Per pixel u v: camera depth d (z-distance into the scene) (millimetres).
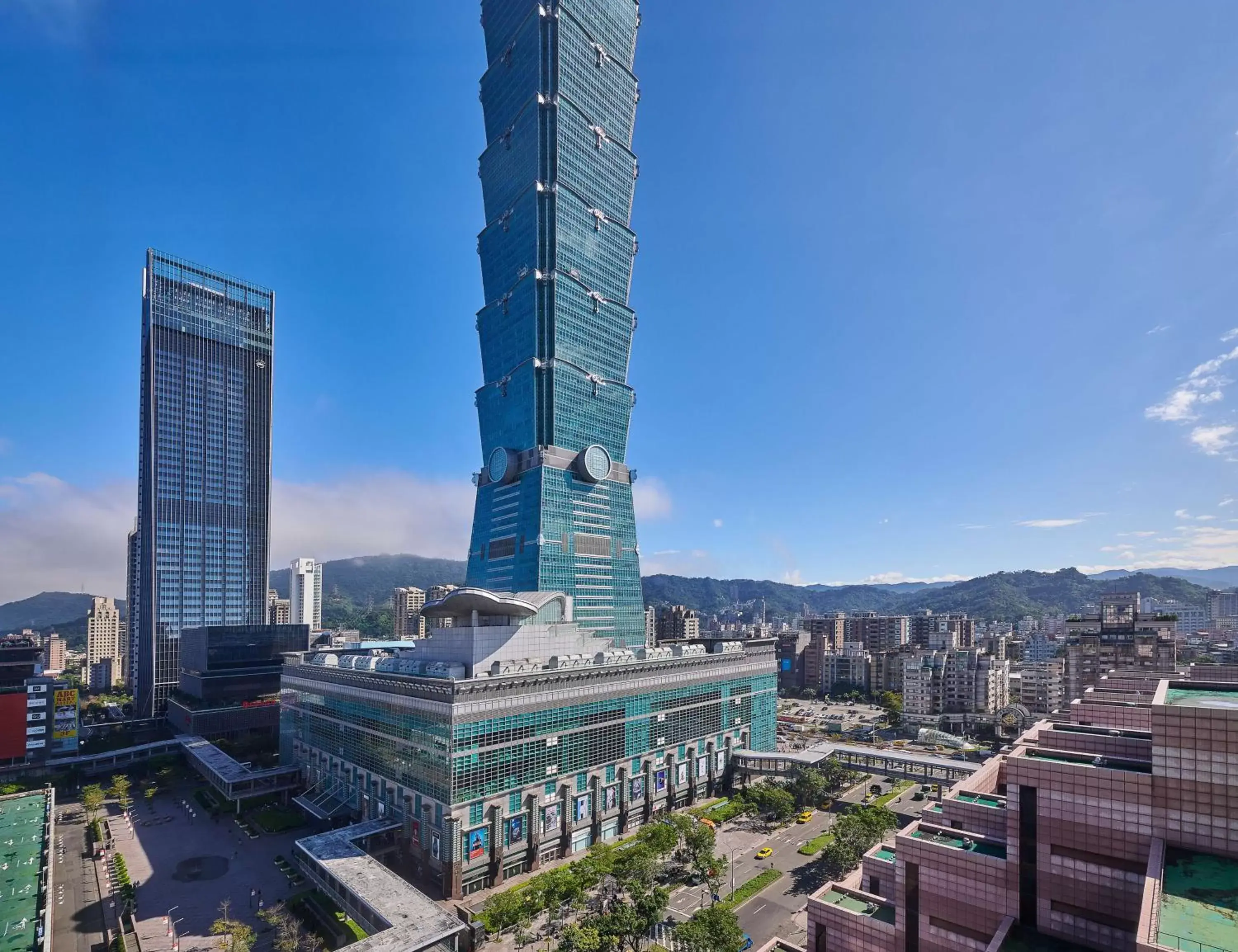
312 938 92750
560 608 154125
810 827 143125
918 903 61938
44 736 184750
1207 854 48094
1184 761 49469
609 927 82688
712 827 139250
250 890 110125
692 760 160750
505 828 115438
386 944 76312
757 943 93062
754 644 192250
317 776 156000
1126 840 51375
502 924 90812
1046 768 55812
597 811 131875
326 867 100250
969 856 59156
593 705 134000
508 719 117625
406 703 122875
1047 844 55188
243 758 195375
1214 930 40344
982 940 57750
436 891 109312
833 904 68312
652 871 101812
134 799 162750
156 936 95625
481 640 124000
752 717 187250
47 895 93438
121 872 114000
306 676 166625
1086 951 52000
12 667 183500
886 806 159875
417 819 116625
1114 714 72125
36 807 131750
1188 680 66688
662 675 152875
